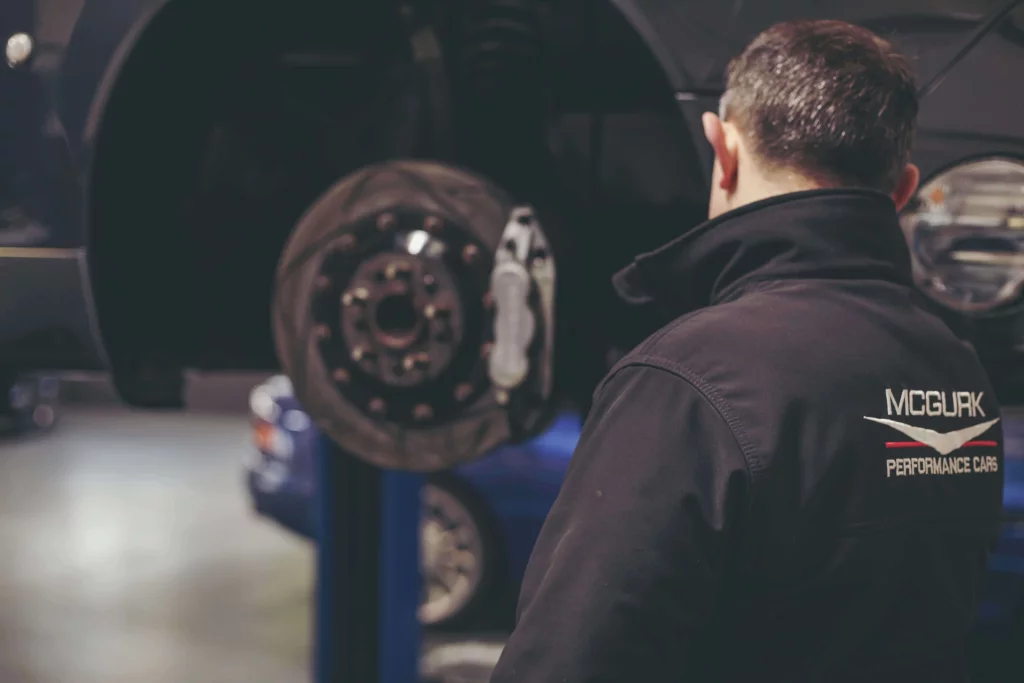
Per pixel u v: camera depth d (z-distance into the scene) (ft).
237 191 4.39
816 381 2.47
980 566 2.76
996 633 9.66
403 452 3.61
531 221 3.48
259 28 4.21
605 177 4.08
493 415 3.55
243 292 4.48
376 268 3.56
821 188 2.69
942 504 2.59
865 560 2.43
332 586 5.65
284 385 12.45
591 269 4.12
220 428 29.63
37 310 3.79
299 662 12.04
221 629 13.14
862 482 2.45
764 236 2.66
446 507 11.66
